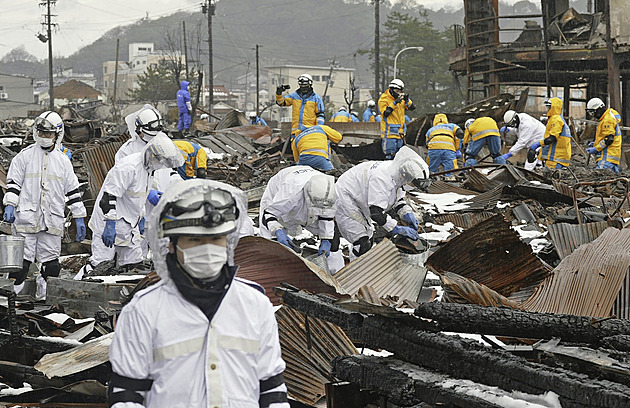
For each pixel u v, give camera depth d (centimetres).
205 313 349
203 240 345
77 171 1992
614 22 3047
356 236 979
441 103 10700
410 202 1423
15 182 1062
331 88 17288
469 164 2173
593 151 2047
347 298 567
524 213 1360
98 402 609
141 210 1073
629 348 491
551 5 3678
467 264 837
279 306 657
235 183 2083
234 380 349
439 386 477
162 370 345
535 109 6269
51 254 1080
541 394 446
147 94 11512
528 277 806
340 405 536
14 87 13250
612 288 689
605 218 1223
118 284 843
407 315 524
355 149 2680
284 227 917
